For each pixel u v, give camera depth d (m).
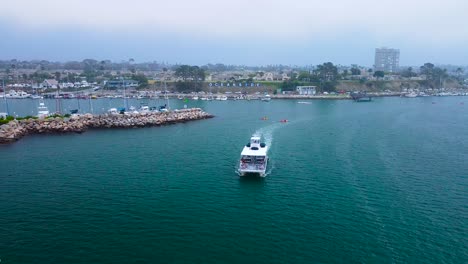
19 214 56.69
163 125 143.88
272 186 70.12
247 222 54.56
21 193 65.38
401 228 52.75
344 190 67.94
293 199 63.53
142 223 53.97
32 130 121.31
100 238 49.53
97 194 65.12
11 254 45.47
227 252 46.28
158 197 64.06
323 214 57.34
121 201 62.06
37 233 50.72
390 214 57.41
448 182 73.00
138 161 87.00
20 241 48.56
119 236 50.12
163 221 54.72
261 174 74.75
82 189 67.56
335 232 51.47
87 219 55.12
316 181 73.12
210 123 150.88
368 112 191.12
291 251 46.56
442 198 64.38
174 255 45.56
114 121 136.62
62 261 44.12
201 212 58.00
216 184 71.06
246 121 157.00
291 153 96.38
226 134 124.62
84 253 45.88
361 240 49.28
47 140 110.75
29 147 100.94
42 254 45.59
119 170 79.44
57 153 94.12
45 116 138.50
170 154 94.31
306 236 50.38
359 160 89.38
